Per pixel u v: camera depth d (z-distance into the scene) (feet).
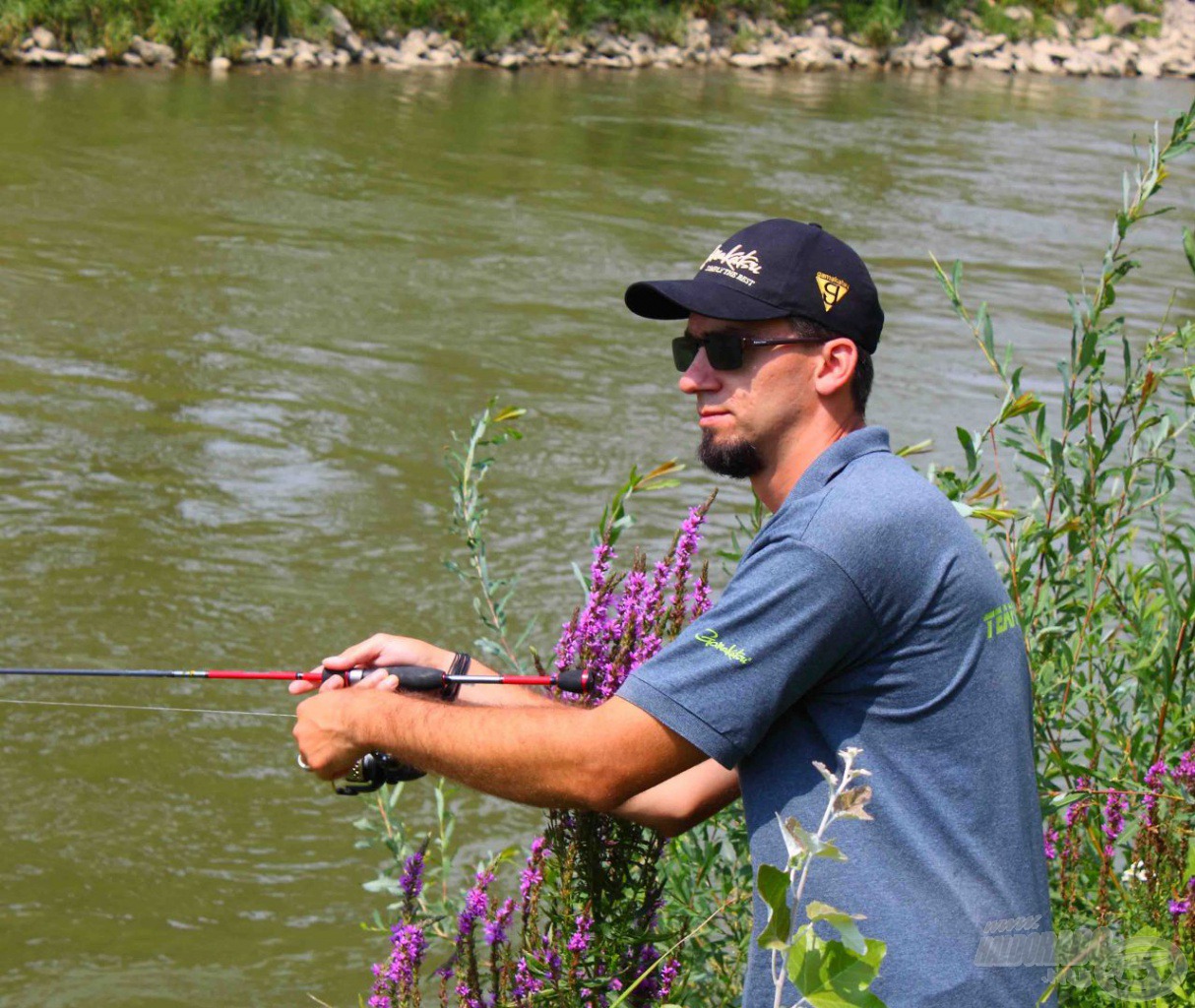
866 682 13.19
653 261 94.43
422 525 54.70
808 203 113.80
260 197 101.55
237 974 33.78
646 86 163.73
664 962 17.12
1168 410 23.97
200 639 46.42
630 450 62.75
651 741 13.29
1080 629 22.45
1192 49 231.50
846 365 14.29
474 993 17.34
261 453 60.03
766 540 13.51
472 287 85.25
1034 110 173.99
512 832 38.29
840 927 10.44
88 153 108.37
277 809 39.27
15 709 42.32
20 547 50.70
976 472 21.85
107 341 71.67
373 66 157.69
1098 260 103.45
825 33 198.59
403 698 14.65
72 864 36.73
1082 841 21.81
